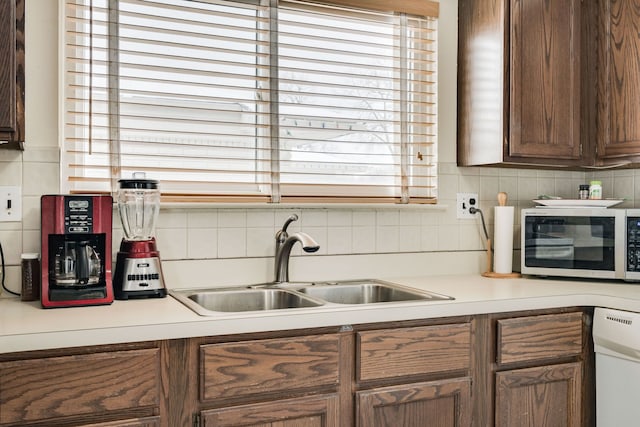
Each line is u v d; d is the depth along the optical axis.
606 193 2.70
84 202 1.67
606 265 2.18
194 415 1.44
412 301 1.75
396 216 2.38
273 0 2.18
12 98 1.57
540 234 2.29
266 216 2.16
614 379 1.85
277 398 1.52
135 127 2.01
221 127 2.13
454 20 2.47
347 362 1.61
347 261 2.29
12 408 1.27
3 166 1.83
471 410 1.78
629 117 2.23
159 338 1.39
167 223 2.02
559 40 2.30
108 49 1.95
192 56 2.09
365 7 2.29
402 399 1.66
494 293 1.93
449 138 2.48
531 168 2.61
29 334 1.28
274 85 2.18
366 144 2.37
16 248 1.84
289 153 2.25
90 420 1.35
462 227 2.51
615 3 2.28
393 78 2.41
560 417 1.92
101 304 1.65
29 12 1.84
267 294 2.01
